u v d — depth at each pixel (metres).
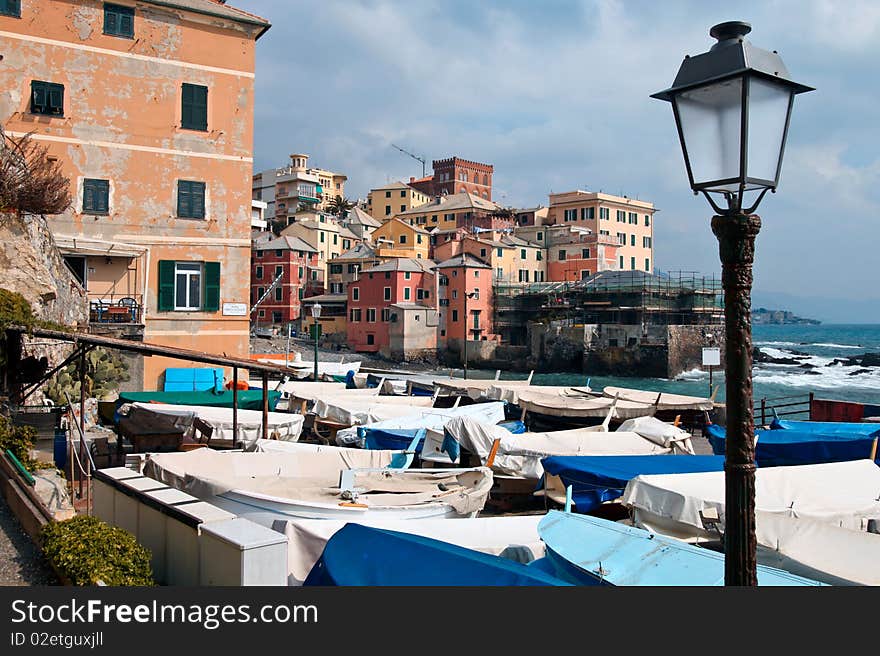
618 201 123.25
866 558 9.62
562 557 8.91
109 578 7.72
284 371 18.92
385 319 98.88
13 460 13.06
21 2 30.84
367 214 144.88
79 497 15.06
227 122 34.59
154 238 33.03
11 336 20.22
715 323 97.44
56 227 31.27
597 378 89.38
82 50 31.83
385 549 8.04
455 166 156.88
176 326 33.47
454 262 103.88
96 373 28.47
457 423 21.09
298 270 110.50
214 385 32.03
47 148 31.11
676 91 5.35
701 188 5.26
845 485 14.37
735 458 5.02
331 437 28.70
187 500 9.21
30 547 9.70
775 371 106.38
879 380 94.06
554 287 104.75
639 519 13.76
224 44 34.66
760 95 5.05
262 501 12.78
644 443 21.70
